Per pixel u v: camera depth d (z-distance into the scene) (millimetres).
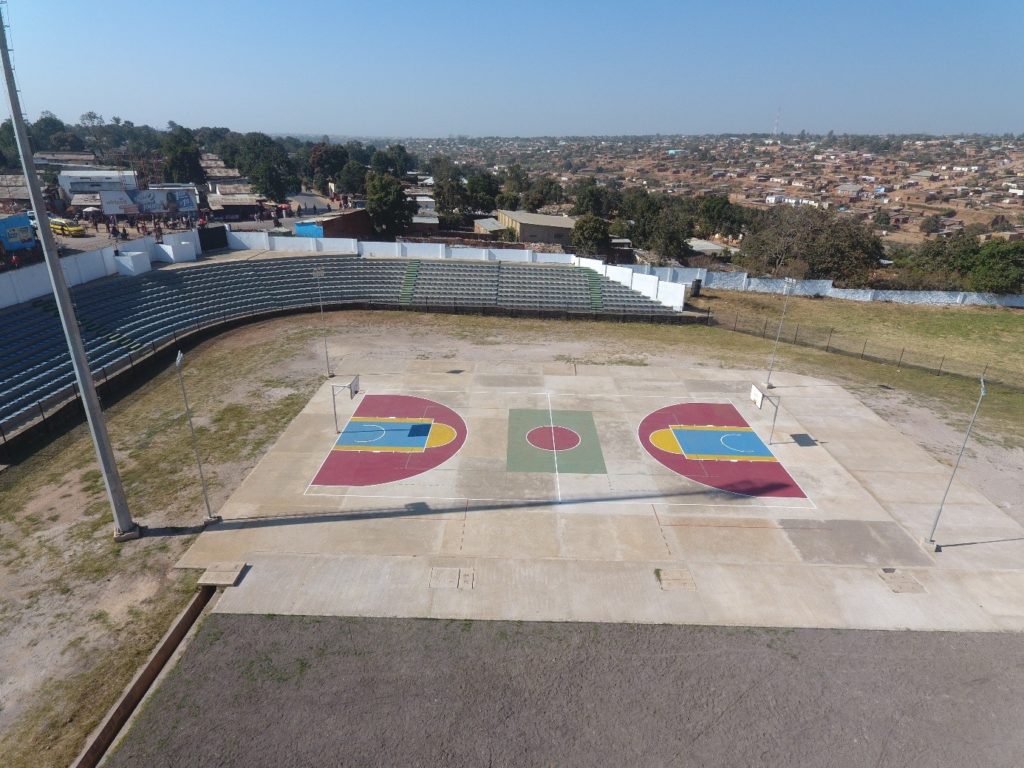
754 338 43188
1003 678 14203
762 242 68500
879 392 32562
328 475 22453
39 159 134000
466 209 112312
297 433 25750
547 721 12820
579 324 45250
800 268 61938
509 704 13211
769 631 15469
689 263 72188
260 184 106188
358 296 47969
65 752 11898
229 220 85312
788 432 26969
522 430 26562
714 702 13383
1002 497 22047
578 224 76062
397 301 47719
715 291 57438
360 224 75312
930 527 20078
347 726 12609
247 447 24469
